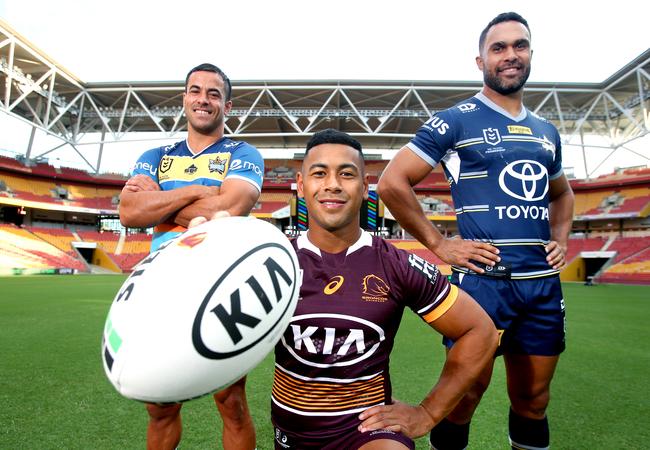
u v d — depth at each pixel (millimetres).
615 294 15094
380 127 24750
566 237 2154
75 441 2389
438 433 1966
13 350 4773
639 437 2562
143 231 33938
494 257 1822
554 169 2131
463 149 1926
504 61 1878
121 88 24609
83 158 31281
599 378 3898
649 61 20641
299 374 1397
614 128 27734
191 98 1987
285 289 1177
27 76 21188
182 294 1009
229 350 1036
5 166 28875
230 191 1768
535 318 1867
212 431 2570
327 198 1409
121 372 990
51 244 28562
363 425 1261
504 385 3646
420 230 1918
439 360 4520
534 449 1937
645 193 29516
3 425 2621
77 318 7238
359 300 1389
